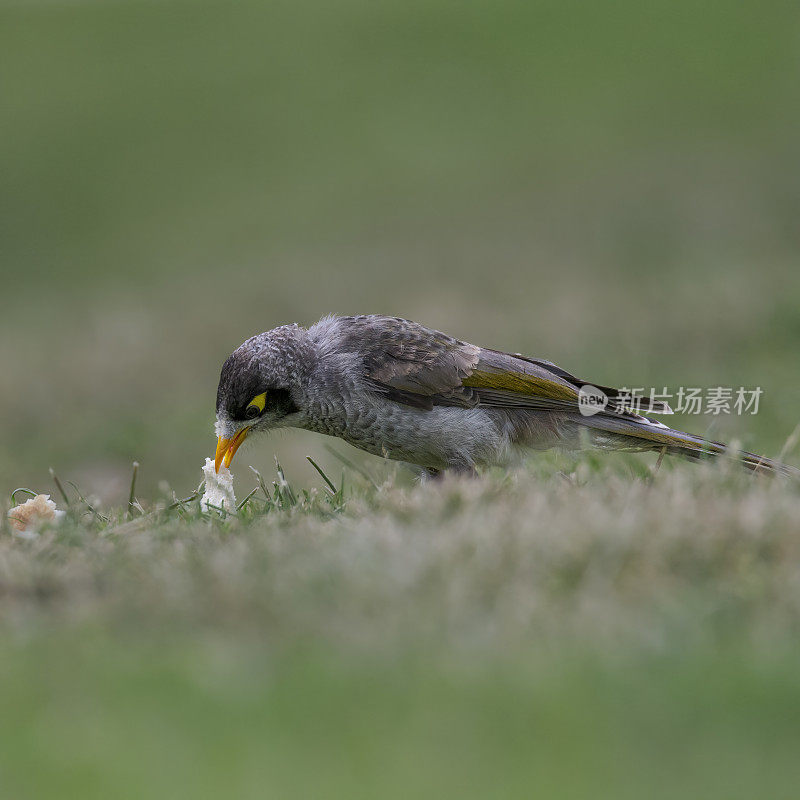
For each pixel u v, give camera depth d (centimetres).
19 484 1825
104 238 3722
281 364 960
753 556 672
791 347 1872
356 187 3809
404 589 652
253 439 1024
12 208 3941
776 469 888
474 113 4228
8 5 5481
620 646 590
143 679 581
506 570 665
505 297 2617
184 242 3600
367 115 4275
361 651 602
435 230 3403
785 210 3203
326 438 1697
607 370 1812
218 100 4491
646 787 462
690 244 3023
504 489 835
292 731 522
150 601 673
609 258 2966
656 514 711
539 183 3672
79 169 4134
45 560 767
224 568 696
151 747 513
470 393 985
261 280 3091
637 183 3556
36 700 566
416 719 524
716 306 2102
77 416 2112
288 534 783
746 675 545
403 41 4762
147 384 2292
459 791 465
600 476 910
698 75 4297
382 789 469
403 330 994
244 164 4069
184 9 5281
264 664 591
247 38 4944
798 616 611
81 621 667
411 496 849
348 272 3081
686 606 620
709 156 3712
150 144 4244
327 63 4675
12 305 3294
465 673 566
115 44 4994
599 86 4300
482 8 4922
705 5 4772
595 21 4738
